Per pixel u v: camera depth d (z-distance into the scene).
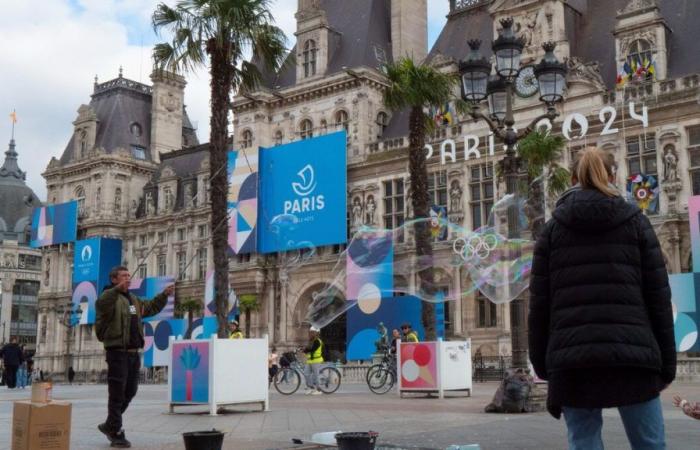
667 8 49.97
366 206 57.47
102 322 13.46
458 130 53.41
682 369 38.91
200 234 73.25
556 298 6.38
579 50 52.31
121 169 81.44
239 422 17.94
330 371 30.83
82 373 77.50
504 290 29.86
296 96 62.97
